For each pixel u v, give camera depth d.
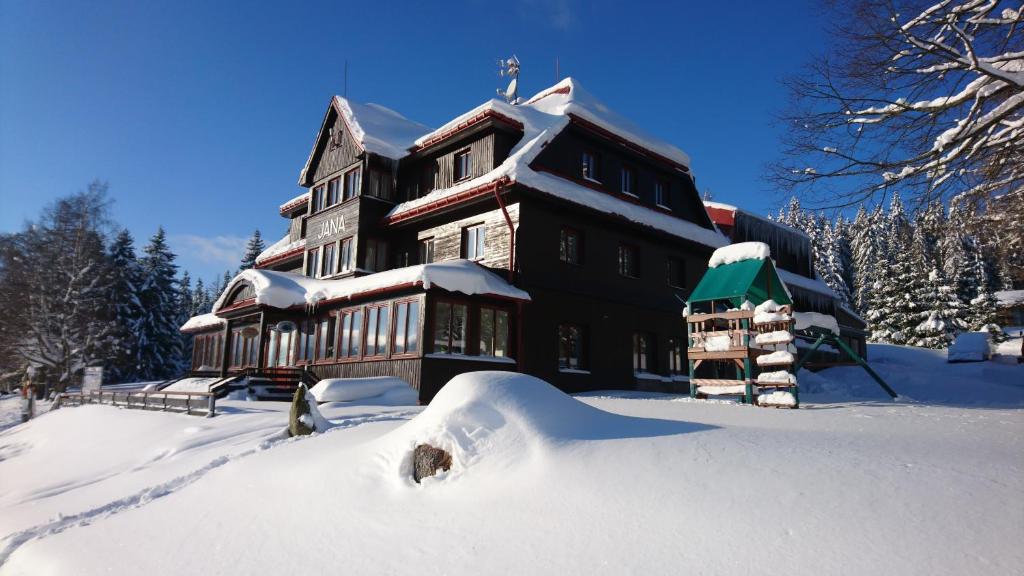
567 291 20.02
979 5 7.74
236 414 14.32
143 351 47.34
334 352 20.09
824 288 31.73
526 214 19.14
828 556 3.64
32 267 39.66
